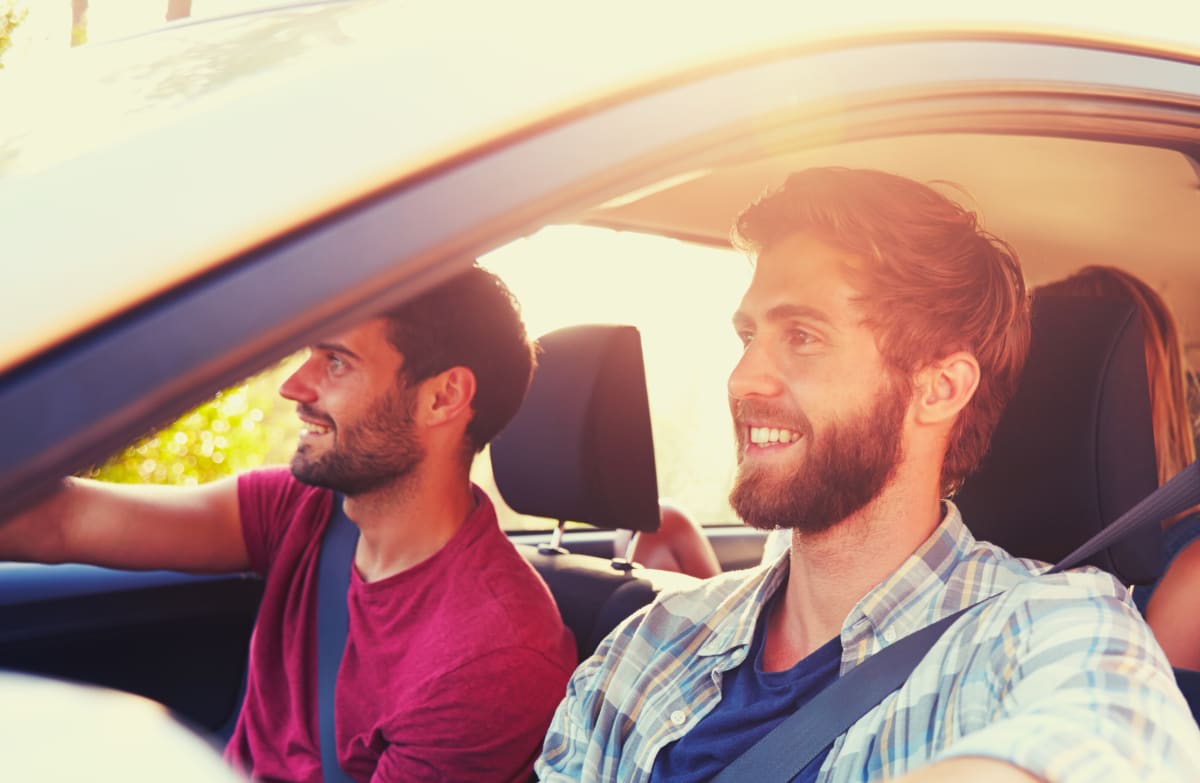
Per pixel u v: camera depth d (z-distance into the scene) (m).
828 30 0.94
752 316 1.30
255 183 0.69
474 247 0.71
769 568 1.37
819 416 1.25
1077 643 1.05
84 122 0.82
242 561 2.16
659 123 0.81
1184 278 2.03
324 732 1.84
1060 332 1.71
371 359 1.74
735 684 1.33
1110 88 1.10
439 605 1.77
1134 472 1.70
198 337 0.62
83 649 2.09
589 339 2.12
